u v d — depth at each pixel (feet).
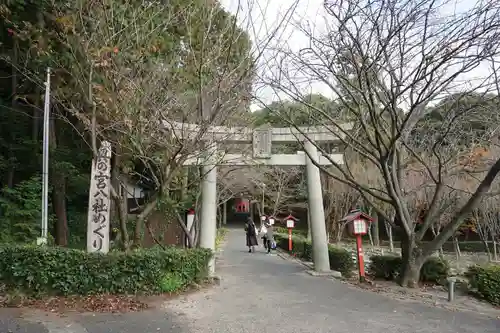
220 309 24.21
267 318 22.29
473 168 40.27
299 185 95.20
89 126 27.86
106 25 26.94
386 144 34.63
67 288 23.90
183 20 31.12
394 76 30.94
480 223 65.41
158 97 28.27
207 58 28.50
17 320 19.83
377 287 32.42
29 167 46.21
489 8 24.58
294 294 29.40
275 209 96.22
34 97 40.55
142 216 30.35
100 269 24.54
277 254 63.67
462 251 90.02
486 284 27.35
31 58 36.40
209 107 30.53
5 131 47.19
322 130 42.09
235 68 28.48
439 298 28.17
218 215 116.98
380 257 37.70
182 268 28.78
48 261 23.81
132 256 25.40
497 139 42.45
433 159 44.93
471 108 31.55
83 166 51.52
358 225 36.01
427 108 43.42
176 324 20.51
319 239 41.86
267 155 41.19
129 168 35.96
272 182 96.73
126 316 21.35
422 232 32.99
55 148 45.85
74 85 34.09
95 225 26.78
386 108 30.32
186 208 46.50
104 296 24.29
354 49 30.40
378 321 21.90
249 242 66.64
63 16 28.30
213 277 34.06
